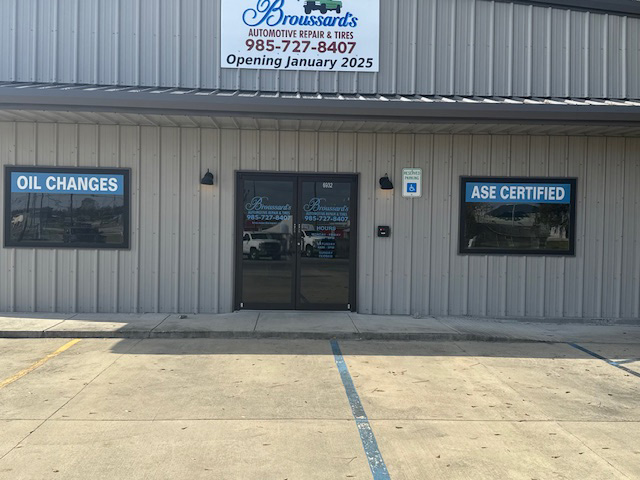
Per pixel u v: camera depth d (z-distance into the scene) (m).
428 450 4.60
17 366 6.81
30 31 9.52
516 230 10.15
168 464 4.28
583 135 10.16
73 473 4.12
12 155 9.56
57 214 9.66
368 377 6.57
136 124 9.62
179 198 9.77
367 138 9.96
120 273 9.73
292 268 9.99
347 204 10.01
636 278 10.21
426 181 10.04
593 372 6.98
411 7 9.86
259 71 9.74
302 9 9.73
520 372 6.94
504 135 10.08
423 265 10.07
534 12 9.98
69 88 8.52
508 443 4.77
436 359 7.46
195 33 9.66
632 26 10.12
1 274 9.62
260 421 5.16
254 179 9.89
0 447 4.54
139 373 6.58
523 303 10.16
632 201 10.10
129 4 9.56
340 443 4.71
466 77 9.94
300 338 8.46
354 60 9.81
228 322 9.06
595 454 4.58
